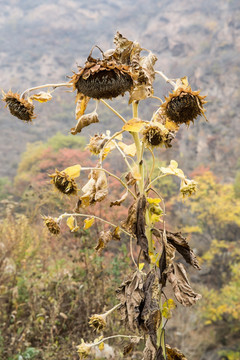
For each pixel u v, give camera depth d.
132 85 1.21
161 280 1.38
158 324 1.34
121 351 3.24
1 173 14.62
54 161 8.76
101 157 1.43
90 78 1.17
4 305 4.02
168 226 6.96
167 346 1.60
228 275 8.18
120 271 4.10
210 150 11.73
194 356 5.80
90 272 4.01
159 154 6.67
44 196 4.45
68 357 3.33
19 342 3.45
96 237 4.06
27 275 4.29
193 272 8.05
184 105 1.19
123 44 1.33
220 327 6.90
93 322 1.47
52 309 3.80
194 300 1.39
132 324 1.36
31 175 10.93
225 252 8.59
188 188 1.39
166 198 8.04
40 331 3.68
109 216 4.13
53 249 4.62
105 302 3.83
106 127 8.56
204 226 8.69
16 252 4.42
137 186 1.56
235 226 8.84
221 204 8.63
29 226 4.59
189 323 5.98
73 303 3.86
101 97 1.21
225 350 6.45
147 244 1.39
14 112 1.26
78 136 10.68
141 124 1.32
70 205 3.99
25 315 4.00
